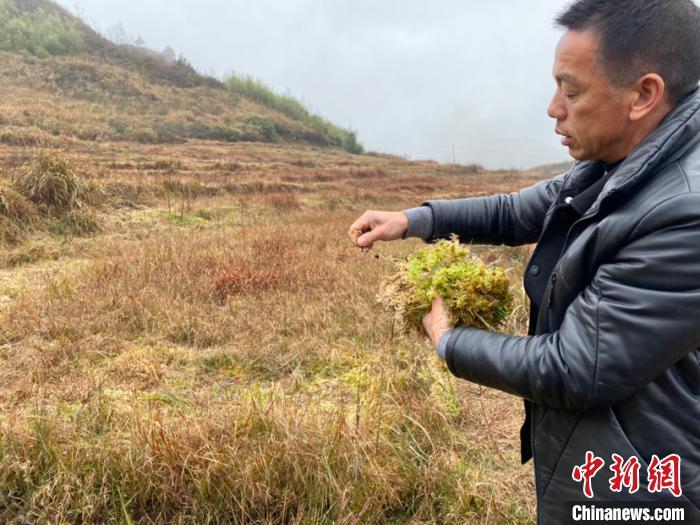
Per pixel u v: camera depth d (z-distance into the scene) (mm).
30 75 25172
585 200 1294
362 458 2359
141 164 14211
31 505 2178
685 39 1060
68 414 2859
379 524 2248
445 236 1783
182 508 2227
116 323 4148
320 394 3275
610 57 1081
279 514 2246
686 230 984
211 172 15047
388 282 1658
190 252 6184
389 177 21359
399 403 2980
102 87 27078
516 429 2951
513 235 1789
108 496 2252
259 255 6121
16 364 3518
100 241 7227
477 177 24406
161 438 2385
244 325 4184
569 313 1123
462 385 3404
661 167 1080
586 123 1164
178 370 3588
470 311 1405
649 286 1008
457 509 2270
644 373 1020
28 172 7793
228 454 2340
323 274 5371
